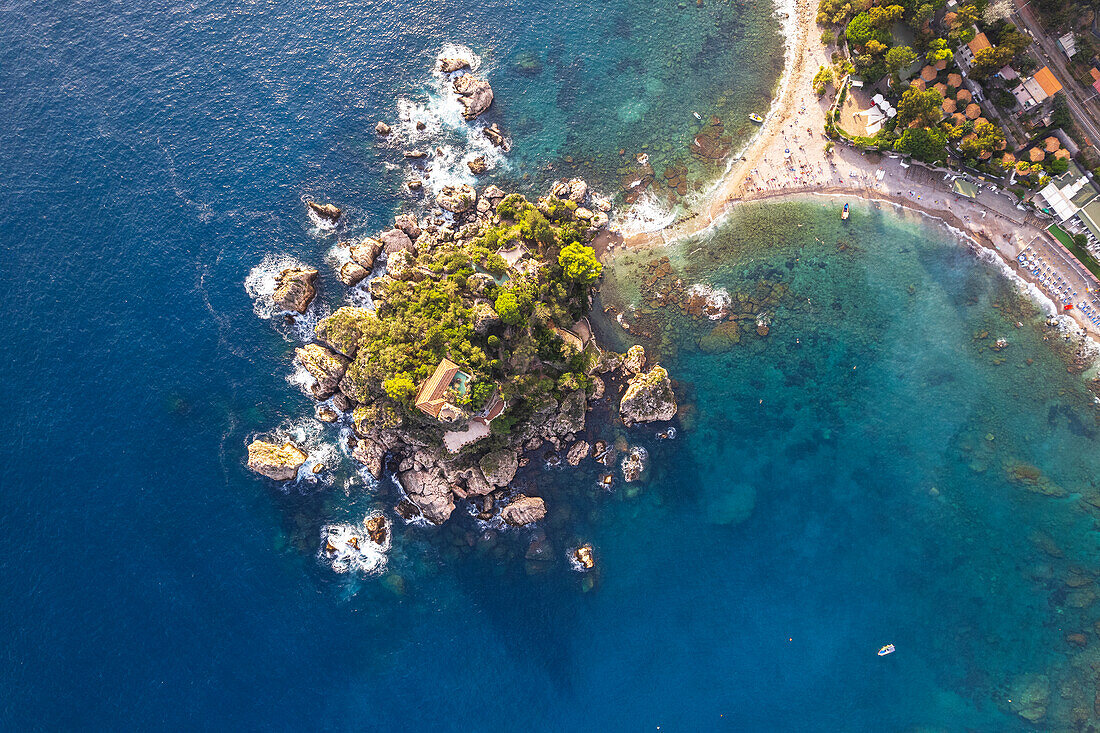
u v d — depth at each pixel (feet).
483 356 238.89
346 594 257.96
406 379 235.40
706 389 271.90
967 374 267.80
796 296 274.98
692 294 275.18
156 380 267.80
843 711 256.32
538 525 263.90
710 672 259.60
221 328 272.92
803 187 280.31
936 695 256.11
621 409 265.75
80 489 257.55
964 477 263.90
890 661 258.57
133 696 245.24
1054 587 257.14
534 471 266.16
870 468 267.18
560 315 252.42
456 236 274.98
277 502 261.85
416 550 261.65
